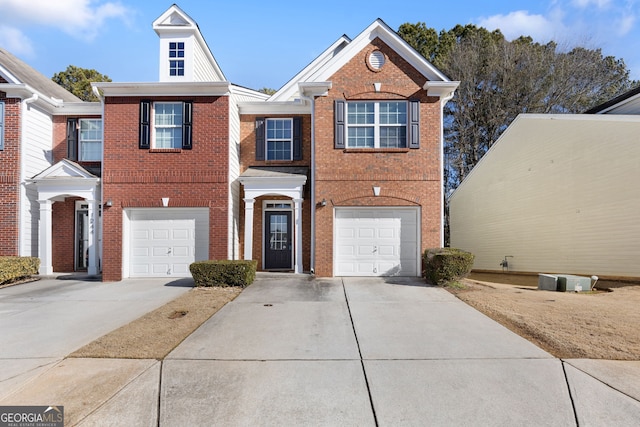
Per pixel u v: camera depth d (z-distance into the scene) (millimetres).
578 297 9109
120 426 3811
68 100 15211
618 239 11820
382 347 5633
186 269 12266
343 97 12195
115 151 12203
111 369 4820
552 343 5652
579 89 24781
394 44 12242
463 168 27469
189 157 12242
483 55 26203
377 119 12180
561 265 13914
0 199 12406
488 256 18953
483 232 19516
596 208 12562
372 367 4941
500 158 17812
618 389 4340
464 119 26875
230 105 12477
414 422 3846
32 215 12898
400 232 12094
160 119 12523
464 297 8906
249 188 12344
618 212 11836
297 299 8797
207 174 12195
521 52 25406
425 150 12062
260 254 13672
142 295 9430
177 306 8062
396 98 12156
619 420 3875
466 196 21688
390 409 4043
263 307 8031
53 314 7578
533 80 24812
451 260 10297
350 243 12055
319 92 12156
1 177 12438
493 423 3838
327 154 12070
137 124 12258
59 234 13867
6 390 4348
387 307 8031
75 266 13883
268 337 6066
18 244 12391
